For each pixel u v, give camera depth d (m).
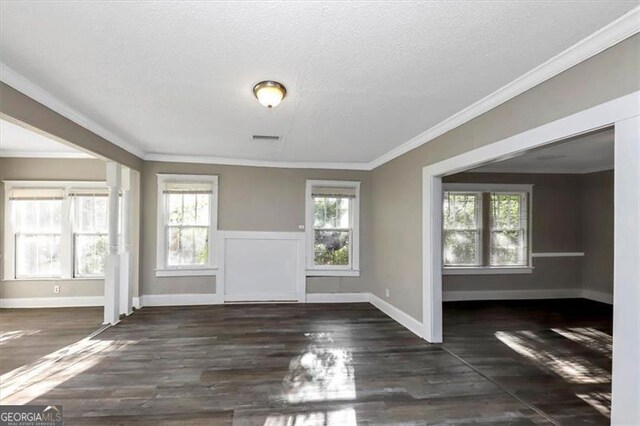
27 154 5.45
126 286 5.06
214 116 3.53
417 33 1.99
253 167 5.94
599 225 6.38
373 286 6.00
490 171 6.48
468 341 4.07
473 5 1.73
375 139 4.41
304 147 4.93
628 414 1.81
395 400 2.69
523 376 3.13
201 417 2.44
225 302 5.82
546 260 6.61
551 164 5.97
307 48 2.18
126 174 5.16
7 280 5.41
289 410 2.54
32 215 5.50
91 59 2.35
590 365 3.39
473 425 2.37
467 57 2.27
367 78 2.60
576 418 2.46
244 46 2.16
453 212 6.45
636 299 1.79
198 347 3.79
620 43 1.90
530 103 2.56
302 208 6.05
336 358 3.52
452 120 3.51
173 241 5.71
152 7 1.78
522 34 1.99
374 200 6.07
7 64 2.43
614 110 1.93
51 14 1.84
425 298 4.12
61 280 5.50
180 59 2.34
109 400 2.65
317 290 6.05
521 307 5.82
